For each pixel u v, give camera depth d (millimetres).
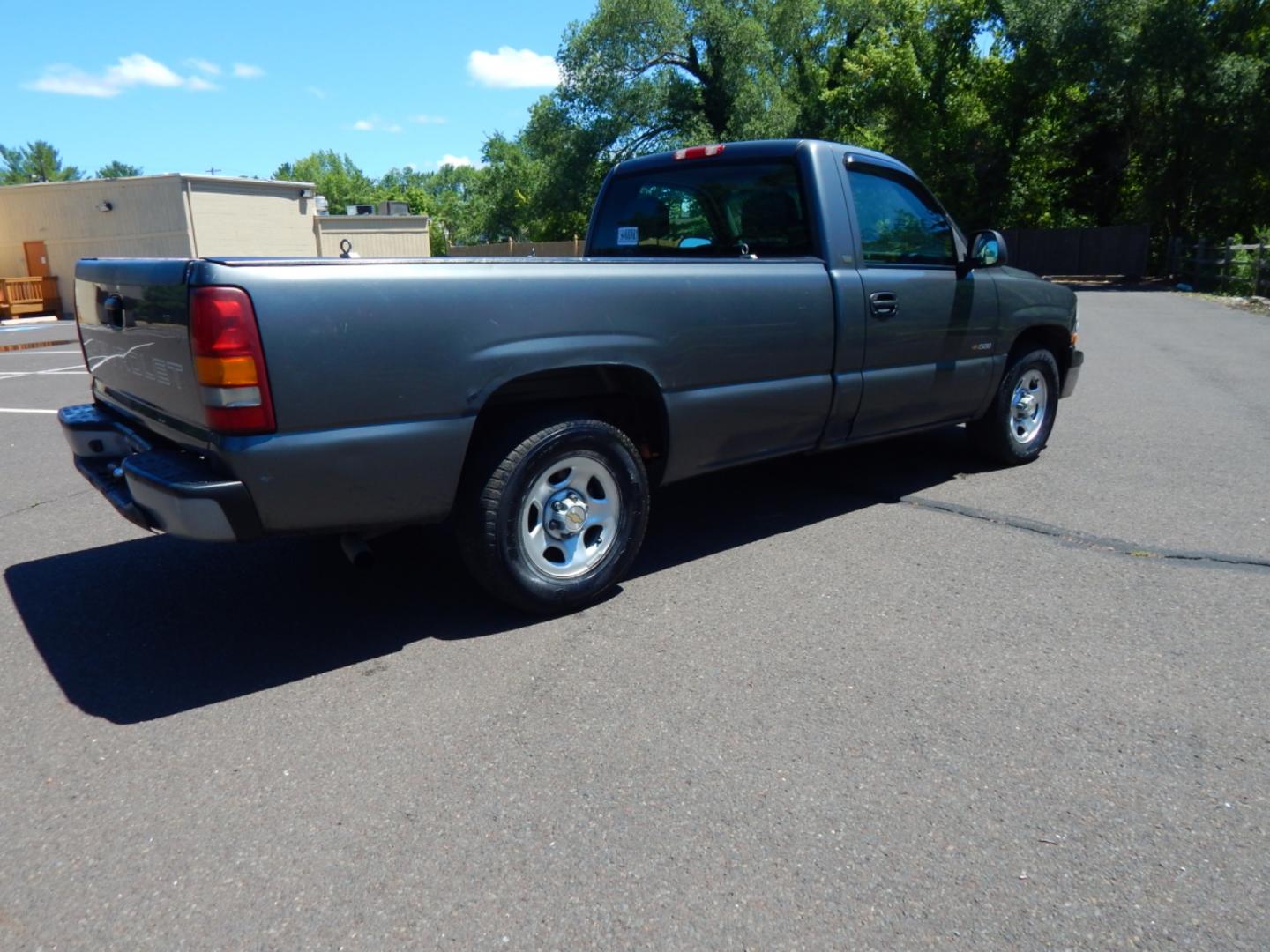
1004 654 3531
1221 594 4062
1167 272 30734
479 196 81125
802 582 4277
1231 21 27062
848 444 5086
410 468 3373
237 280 3000
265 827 2588
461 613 3998
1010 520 5090
